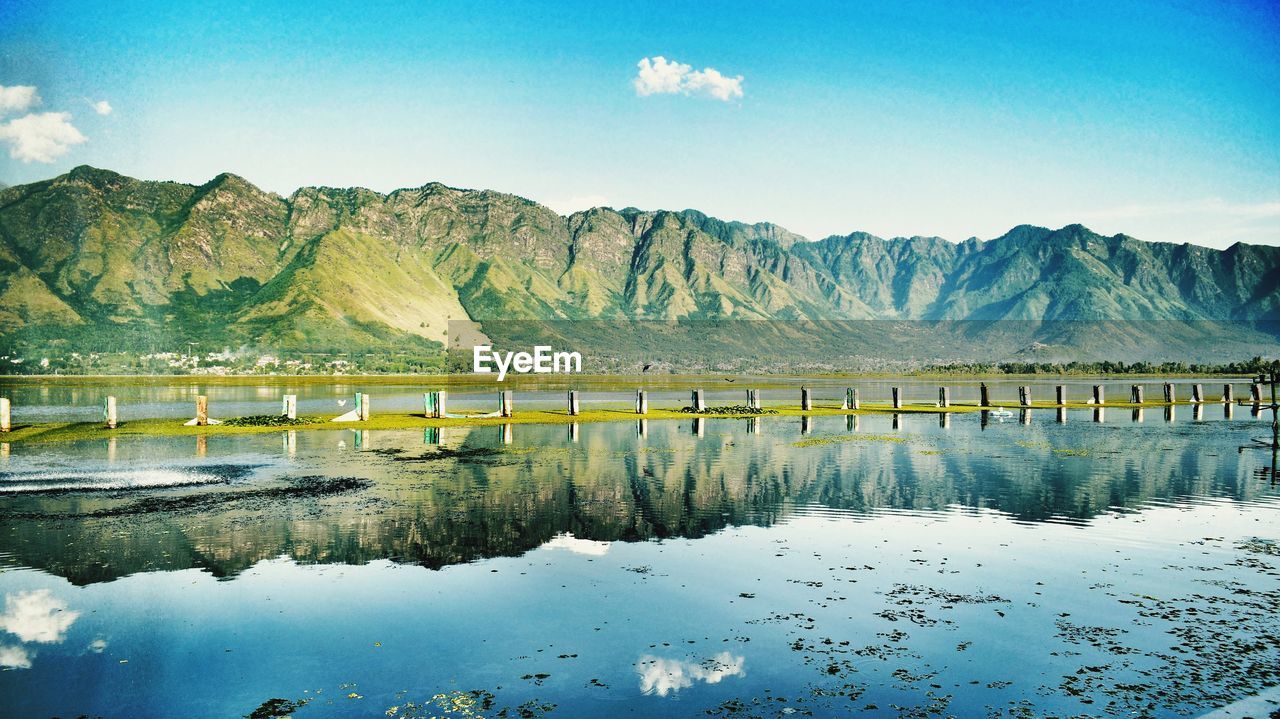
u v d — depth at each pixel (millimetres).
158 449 58594
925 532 32531
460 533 32094
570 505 37906
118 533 31672
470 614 22750
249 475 46438
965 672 18797
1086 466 51375
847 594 24484
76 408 115312
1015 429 79188
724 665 19297
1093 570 26906
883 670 18953
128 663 19297
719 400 141125
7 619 22109
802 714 16781
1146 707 17000
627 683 18328
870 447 62219
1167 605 23250
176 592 24484
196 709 17062
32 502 38031
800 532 32625
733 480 45500
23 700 17391
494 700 17484
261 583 25391
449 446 61969
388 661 19547
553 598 24141
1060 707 17047
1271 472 48562
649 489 42375
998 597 24109
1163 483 44500
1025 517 35500
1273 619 22047
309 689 18031
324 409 116625
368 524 33500
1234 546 30094
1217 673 18609
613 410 104438
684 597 24234
